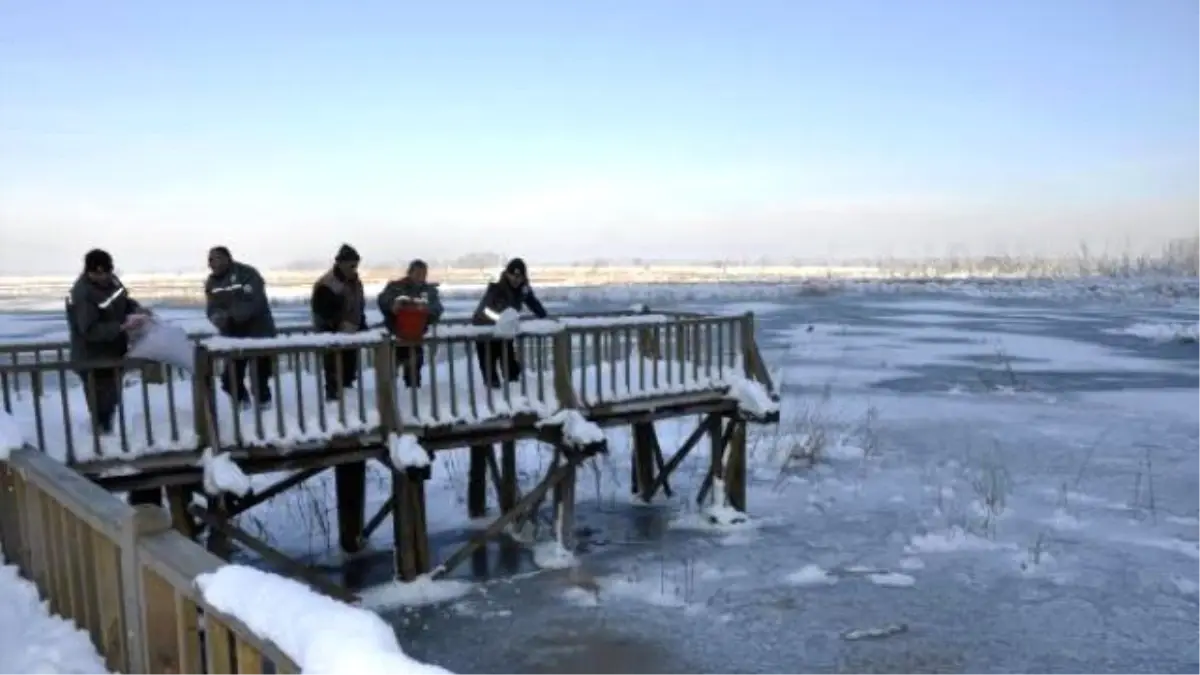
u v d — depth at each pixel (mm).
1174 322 48781
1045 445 18297
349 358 10703
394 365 9820
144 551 3709
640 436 14680
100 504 4223
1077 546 12242
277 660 2656
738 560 11852
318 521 13492
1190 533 12758
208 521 9102
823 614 10055
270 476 15656
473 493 13688
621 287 92812
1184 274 133125
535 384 11484
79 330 8258
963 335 41750
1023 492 14914
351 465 11992
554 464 11688
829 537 12781
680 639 9422
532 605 10320
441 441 10328
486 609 10211
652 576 11250
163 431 8719
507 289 11812
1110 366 30562
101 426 8562
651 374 12461
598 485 15164
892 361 32062
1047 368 30109
